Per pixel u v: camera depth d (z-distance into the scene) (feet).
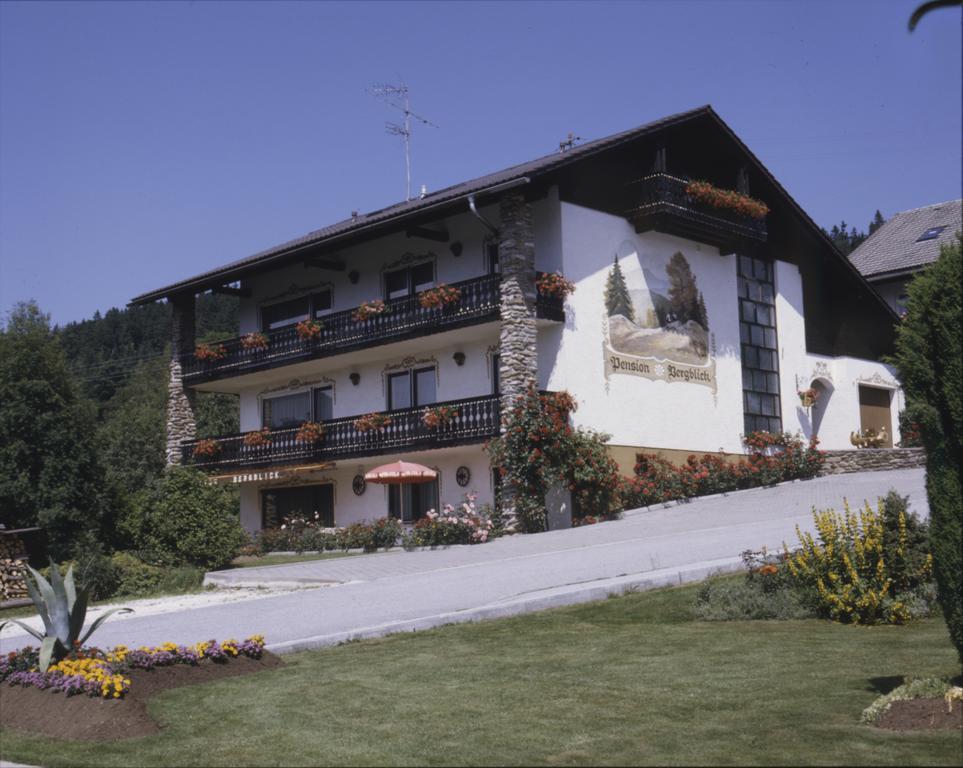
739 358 100.32
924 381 23.32
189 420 114.93
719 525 66.13
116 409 247.70
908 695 24.08
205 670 33.17
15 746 26.94
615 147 85.20
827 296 114.42
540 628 39.11
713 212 93.45
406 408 90.84
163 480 82.89
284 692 30.60
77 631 33.40
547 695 28.19
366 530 86.99
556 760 22.17
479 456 87.56
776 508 73.05
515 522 77.77
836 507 68.80
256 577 65.62
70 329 350.64
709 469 90.12
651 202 88.89
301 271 108.99
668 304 93.20
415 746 24.12
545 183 82.74
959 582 22.90
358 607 46.91
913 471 92.63
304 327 99.09
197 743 25.93
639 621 39.73
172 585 66.74
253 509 111.65
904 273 126.21
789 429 104.94
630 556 54.65
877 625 36.45
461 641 37.27
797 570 40.14
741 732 23.24
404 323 90.17
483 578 52.42
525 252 80.89
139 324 353.31
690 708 25.76
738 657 31.71
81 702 28.78
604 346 86.69
